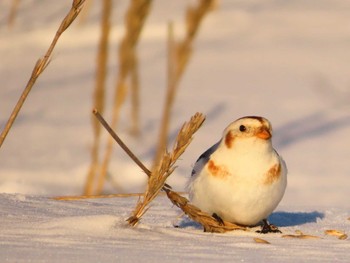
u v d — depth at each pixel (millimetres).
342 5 26328
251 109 18297
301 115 17875
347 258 6285
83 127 17391
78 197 9305
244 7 25719
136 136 14344
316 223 8672
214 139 16391
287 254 6379
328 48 22703
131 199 9875
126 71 11586
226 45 22969
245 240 7051
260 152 7715
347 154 15750
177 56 11227
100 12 24250
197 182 7930
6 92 19875
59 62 21875
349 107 18266
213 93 19359
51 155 15602
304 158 15484
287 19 24984
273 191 7781
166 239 6816
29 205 8570
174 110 18156
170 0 25359
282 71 20969
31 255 5875
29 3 25141
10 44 22938
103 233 6812
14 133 17016
